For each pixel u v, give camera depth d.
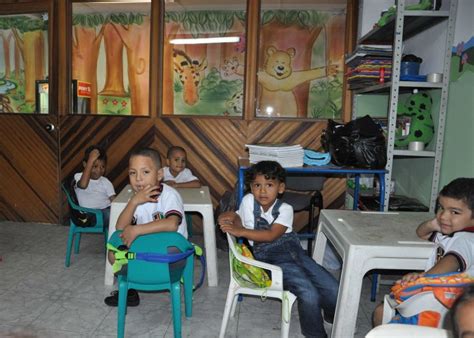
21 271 2.71
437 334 0.98
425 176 2.65
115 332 1.98
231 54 3.65
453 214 1.43
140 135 3.71
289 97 3.62
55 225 3.87
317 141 3.54
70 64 3.78
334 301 1.92
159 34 3.62
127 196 2.49
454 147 2.38
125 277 1.83
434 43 2.59
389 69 2.84
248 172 2.26
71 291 2.42
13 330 1.97
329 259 2.86
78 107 3.86
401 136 2.61
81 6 3.76
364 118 2.54
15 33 3.82
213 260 2.51
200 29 3.66
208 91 3.70
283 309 1.79
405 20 2.49
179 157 3.22
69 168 3.82
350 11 3.45
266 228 2.04
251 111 3.58
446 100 2.42
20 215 3.96
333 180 3.55
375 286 2.39
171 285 1.84
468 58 2.23
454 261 1.38
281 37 3.58
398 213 2.14
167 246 1.72
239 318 2.17
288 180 3.34
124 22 3.75
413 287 1.31
